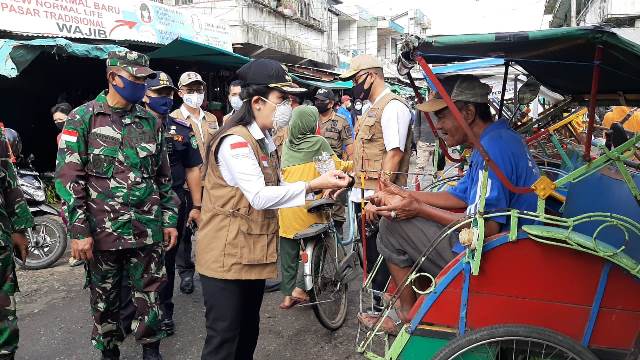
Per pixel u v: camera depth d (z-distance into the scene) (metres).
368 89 3.81
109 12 8.70
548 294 2.15
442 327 2.25
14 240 3.03
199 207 4.06
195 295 4.73
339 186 2.38
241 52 15.67
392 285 2.86
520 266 2.16
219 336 2.50
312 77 16.73
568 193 2.56
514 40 2.07
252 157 2.37
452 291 2.22
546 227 2.12
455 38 2.10
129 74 2.90
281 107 2.50
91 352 3.63
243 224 2.44
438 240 2.29
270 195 2.32
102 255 3.04
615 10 13.30
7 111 8.77
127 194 3.01
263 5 16.33
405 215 2.61
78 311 4.39
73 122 2.91
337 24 26.59
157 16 9.89
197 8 14.70
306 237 3.74
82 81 9.85
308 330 4.02
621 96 3.03
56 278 5.29
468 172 2.83
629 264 2.04
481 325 2.21
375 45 32.25
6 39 7.10
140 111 3.12
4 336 2.78
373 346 2.73
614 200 2.44
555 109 3.57
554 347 2.09
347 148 6.53
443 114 2.63
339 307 4.15
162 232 3.25
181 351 3.65
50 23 7.69
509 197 2.38
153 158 3.17
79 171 2.89
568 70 2.79
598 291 2.12
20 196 2.99
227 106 13.22
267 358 3.55
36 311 4.39
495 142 2.42
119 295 3.23
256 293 2.75
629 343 2.12
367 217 3.35
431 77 2.18
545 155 5.36
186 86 4.29
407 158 3.80
